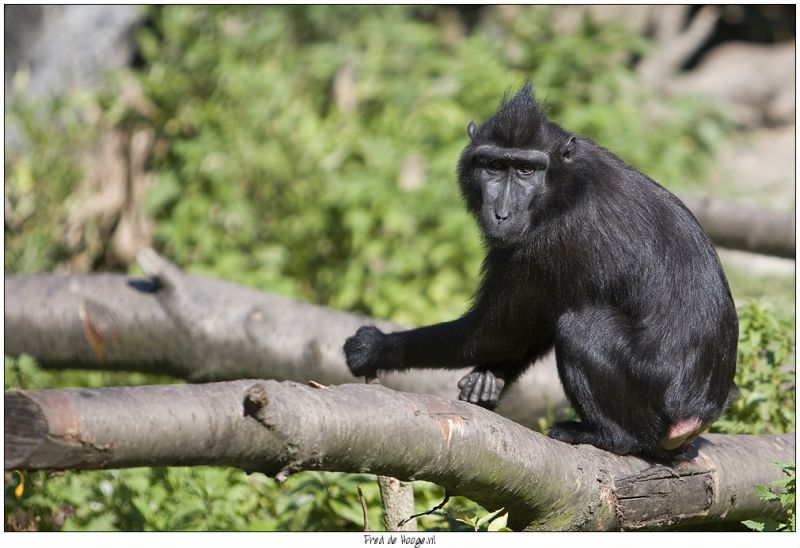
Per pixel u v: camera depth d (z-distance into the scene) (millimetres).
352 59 21969
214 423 5770
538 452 7645
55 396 5383
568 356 9039
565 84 20375
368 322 13242
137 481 10344
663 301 9000
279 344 12977
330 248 17719
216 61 19531
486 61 20141
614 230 9180
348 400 6582
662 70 29391
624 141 19062
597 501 8078
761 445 9516
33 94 22188
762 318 10859
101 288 13570
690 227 9320
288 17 23641
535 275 9367
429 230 17562
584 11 26109
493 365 10000
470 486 7359
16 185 18141
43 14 23250
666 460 8828
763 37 31844
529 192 9320
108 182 18891
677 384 8820
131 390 5707
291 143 18375
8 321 13453
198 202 17719
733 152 26234
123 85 19594
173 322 13172
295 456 6125
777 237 16391
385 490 8461
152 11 21797
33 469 5355
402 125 19344
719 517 8977
